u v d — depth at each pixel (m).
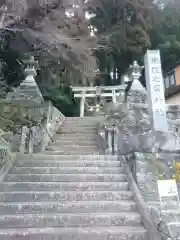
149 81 7.64
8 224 4.67
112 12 17.17
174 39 21.22
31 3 9.27
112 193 5.55
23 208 5.07
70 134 10.99
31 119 10.12
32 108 10.96
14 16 9.47
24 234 4.26
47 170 6.59
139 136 6.81
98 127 10.85
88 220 4.77
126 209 5.16
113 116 9.41
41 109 10.87
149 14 18.52
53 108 11.62
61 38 11.04
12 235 4.24
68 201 5.40
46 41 11.31
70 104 20.53
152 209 4.50
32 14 9.72
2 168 6.33
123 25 17.27
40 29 10.45
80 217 4.78
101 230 4.41
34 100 13.27
